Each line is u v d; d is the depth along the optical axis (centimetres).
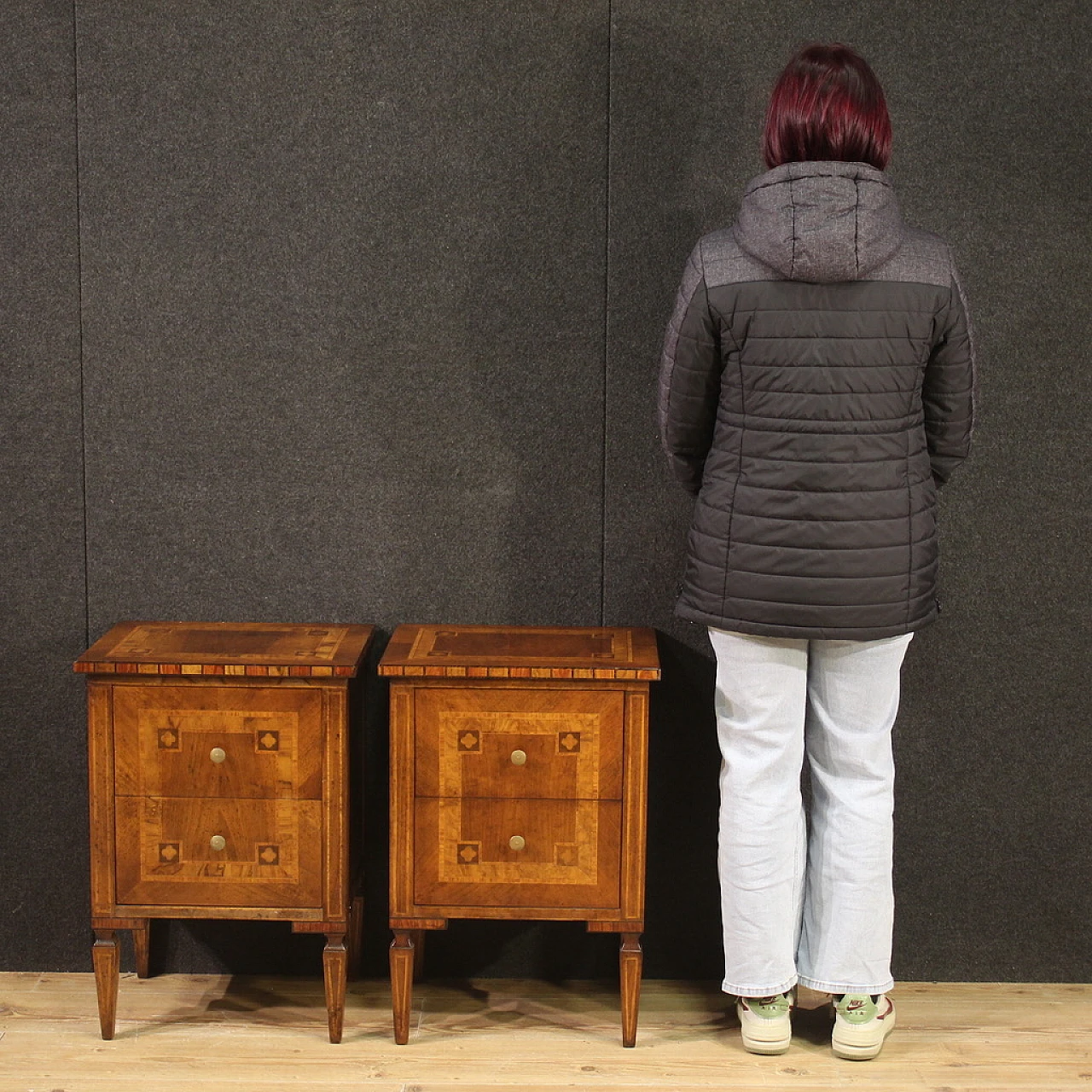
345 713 251
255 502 278
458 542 279
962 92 269
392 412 275
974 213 272
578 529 279
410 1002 270
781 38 267
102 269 271
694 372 238
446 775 252
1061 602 281
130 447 276
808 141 228
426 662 249
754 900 252
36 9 265
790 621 235
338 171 269
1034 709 284
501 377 274
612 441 276
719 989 285
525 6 265
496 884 255
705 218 271
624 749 251
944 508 279
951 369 238
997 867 287
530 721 250
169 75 266
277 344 273
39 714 282
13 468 276
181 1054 256
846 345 229
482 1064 254
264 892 256
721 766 278
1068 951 288
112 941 258
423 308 272
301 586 280
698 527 241
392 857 254
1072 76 269
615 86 267
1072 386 276
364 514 278
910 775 285
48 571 279
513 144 268
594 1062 255
